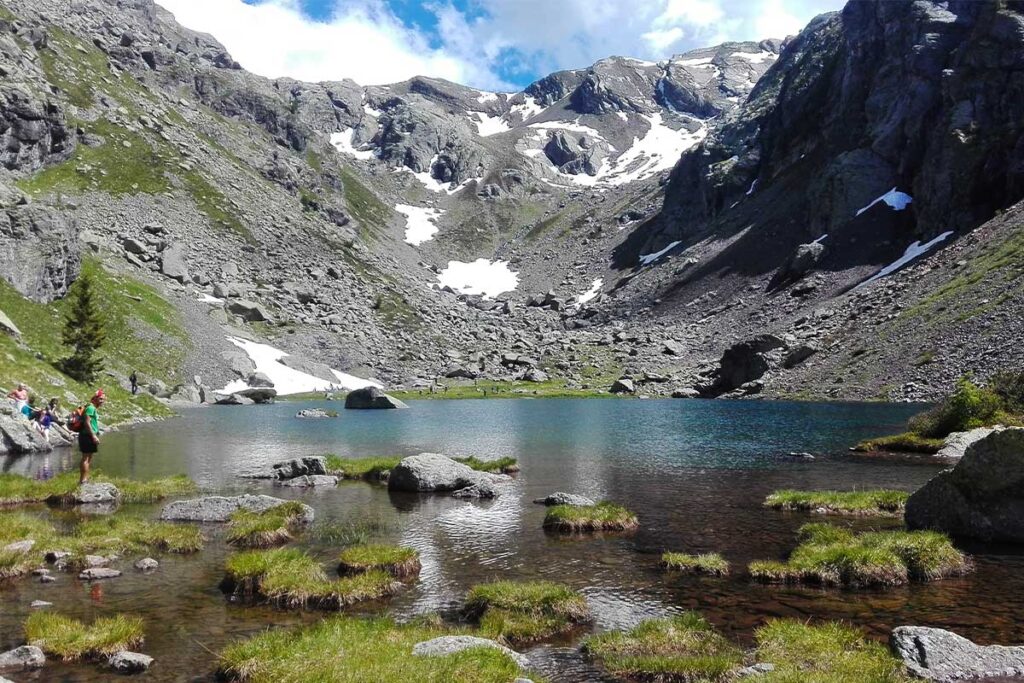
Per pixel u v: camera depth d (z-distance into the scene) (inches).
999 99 4980.3
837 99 7475.4
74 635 486.0
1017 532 779.4
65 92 6958.7
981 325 2923.2
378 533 861.2
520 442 1951.3
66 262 3260.3
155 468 1379.2
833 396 3245.6
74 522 880.9
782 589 631.8
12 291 2827.3
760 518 941.8
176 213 6141.7
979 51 5187.0
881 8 7096.5
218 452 1669.5
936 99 5792.3
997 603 582.9
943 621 540.1
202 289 5118.1
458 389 4842.5
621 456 1621.6
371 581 620.7
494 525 908.6
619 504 1043.9
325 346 5064.0
